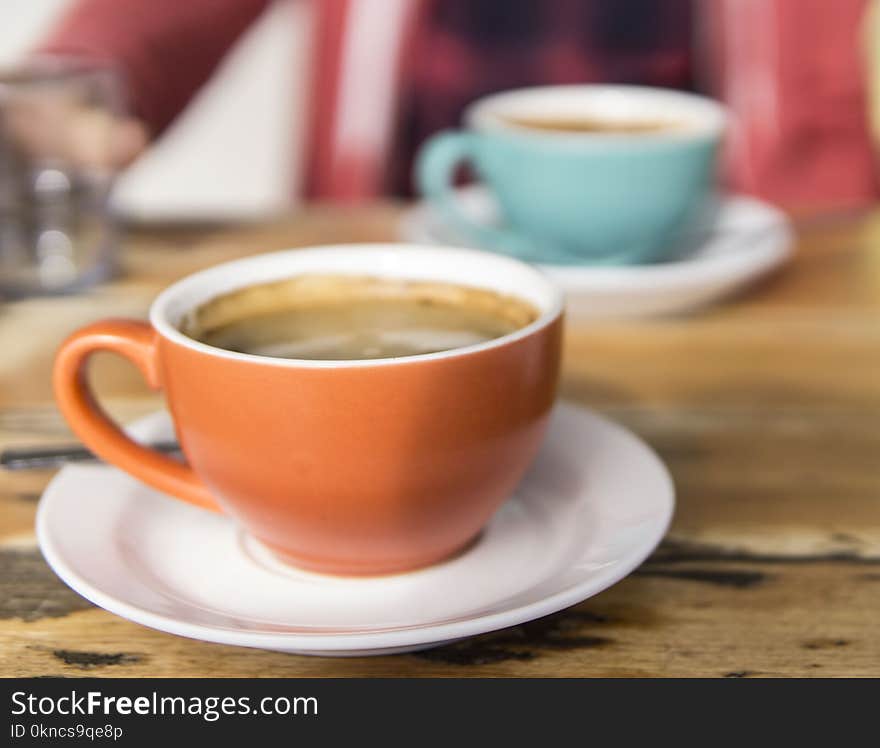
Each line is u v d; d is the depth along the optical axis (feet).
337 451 1.23
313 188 4.07
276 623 1.23
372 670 1.25
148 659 1.27
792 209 3.00
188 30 3.57
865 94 3.90
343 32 3.92
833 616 1.32
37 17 5.65
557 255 2.58
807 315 2.30
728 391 1.96
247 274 1.56
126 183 5.89
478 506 1.33
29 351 2.15
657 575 1.41
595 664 1.25
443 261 1.58
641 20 3.84
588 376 2.03
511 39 3.88
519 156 2.46
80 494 1.46
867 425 1.83
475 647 1.28
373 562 1.32
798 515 1.55
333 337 1.48
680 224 2.53
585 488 1.48
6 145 2.56
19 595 1.38
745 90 3.85
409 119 3.95
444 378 1.22
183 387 1.30
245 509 1.32
